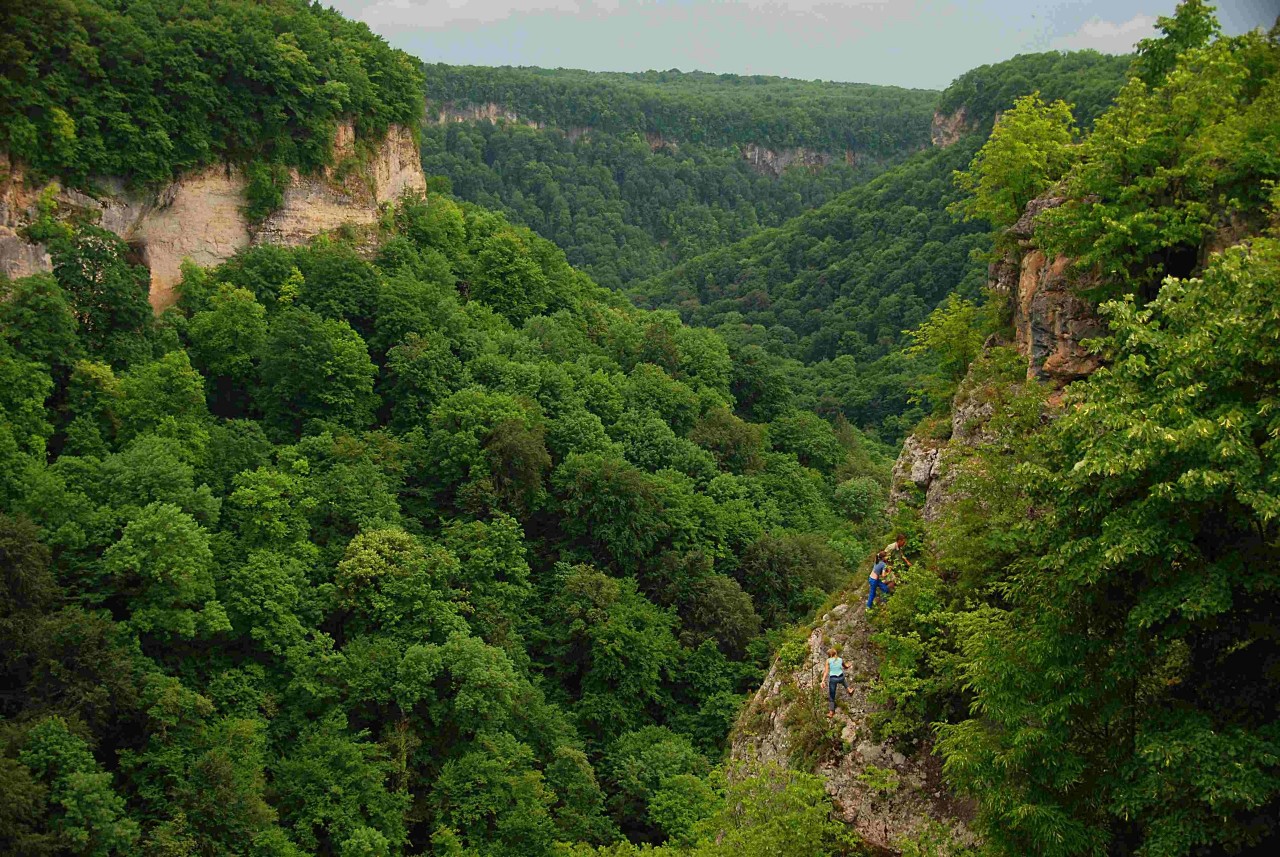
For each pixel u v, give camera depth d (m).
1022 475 21.95
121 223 74.81
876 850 27.33
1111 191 28.38
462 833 50.66
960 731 22.30
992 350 33.41
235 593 53.78
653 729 59.88
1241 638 19.81
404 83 98.19
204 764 45.41
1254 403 18.45
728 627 66.38
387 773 51.62
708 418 93.06
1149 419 18.56
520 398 76.56
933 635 28.95
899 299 166.12
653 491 72.75
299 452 66.56
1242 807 17.89
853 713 29.41
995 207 35.34
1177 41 31.67
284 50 84.06
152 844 42.56
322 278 81.56
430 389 75.81
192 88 77.88
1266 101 26.70
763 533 76.12
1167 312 20.16
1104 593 20.20
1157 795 18.58
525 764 53.53
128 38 74.69
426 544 64.25
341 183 89.81
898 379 137.00
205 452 62.66
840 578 73.31
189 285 77.31
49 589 46.97
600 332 102.56
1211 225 26.39
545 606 66.75
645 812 55.22
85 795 41.03
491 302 96.12
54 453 60.31
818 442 102.81
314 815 47.56
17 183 67.56
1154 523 18.52
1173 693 20.61
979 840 24.97
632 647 62.31
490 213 116.81
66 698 44.41
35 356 61.28
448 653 54.34
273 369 71.81
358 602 57.56
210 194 80.75
